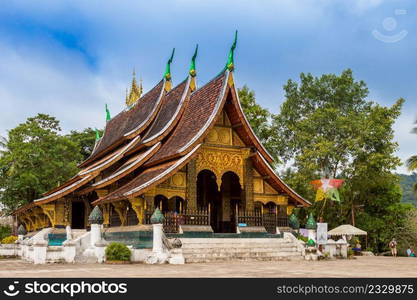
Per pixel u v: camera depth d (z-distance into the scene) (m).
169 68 28.58
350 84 44.19
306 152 39.44
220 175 22.12
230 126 22.92
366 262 19.62
